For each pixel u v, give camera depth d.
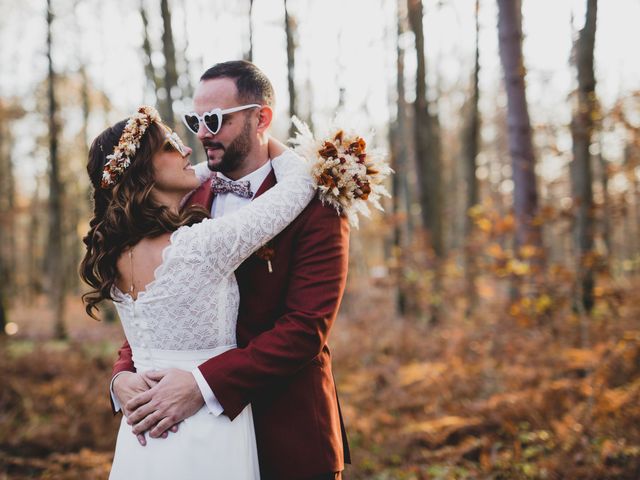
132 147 1.86
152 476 1.77
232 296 1.91
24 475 4.31
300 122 2.03
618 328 4.75
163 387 1.78
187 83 10.96
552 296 4.93
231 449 1.81
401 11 10.04
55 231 11.95
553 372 4.79
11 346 8.56
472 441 4.16
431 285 8.77
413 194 14.34
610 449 3.48
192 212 1.96
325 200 1.96
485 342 5.85
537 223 4.87
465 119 14.66
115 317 14.02
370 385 6.16
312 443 1.95
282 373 1.83
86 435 4.97
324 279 1.92
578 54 5.36
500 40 5.20
